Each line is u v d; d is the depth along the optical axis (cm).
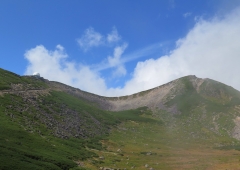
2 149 3994
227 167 6203
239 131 14000
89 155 6269
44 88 13850
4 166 3331
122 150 8406
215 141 12781
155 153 8388
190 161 7188
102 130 11088
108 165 5738
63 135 7444
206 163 6856
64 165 4594
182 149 10050
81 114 11919
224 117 16312
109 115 15550
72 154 5694
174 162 7019
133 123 15488
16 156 3938
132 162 6556
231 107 18125
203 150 10062
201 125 16025
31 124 6819
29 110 8038
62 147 6012
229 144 12162
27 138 5416
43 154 4738
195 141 12656
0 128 5281
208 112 17938
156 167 6159
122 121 15362
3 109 6856
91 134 9450
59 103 11500
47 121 7975
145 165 6206
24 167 3588
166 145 10756
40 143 5506
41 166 3972
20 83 11869
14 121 6300
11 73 13488
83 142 7750
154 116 19000
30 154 4331
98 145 8231
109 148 8288
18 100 8475
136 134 12669
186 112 18925
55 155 5053
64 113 10325
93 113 13712
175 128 15625
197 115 17975
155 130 14638
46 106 9812
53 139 6462
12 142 4734
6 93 8719
